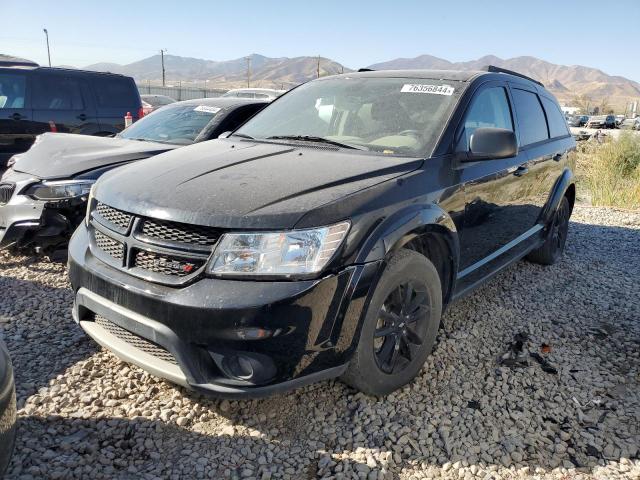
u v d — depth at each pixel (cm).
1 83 831
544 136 503
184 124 609
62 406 285
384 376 291
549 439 276
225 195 261
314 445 264
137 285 255
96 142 576
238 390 242
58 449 253
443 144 333
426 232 300
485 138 324
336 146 345
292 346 241
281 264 241
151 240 258
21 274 482
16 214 496
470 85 375
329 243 248
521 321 416
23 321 387
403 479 245
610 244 674
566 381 330
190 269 247
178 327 243
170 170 303
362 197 268
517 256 461
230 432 270
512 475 250
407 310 301
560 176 532
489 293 473
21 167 526
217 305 235
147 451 255
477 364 347
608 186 1082
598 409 303
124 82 946
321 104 397
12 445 198
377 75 415
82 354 341
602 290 496
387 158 318
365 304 261
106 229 281
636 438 278
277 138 374
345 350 259
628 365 354
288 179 279
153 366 260
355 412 288
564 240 594
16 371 317
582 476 251
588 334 399
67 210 496
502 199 400
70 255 303
